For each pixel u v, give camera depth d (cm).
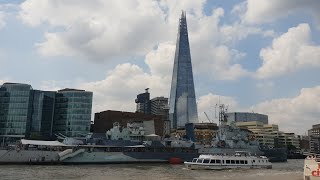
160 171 10269
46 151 12581
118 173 9312
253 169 11831
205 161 11375
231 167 11612
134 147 14988
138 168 11581
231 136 17975
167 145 15988
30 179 7456
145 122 18725
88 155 13512
